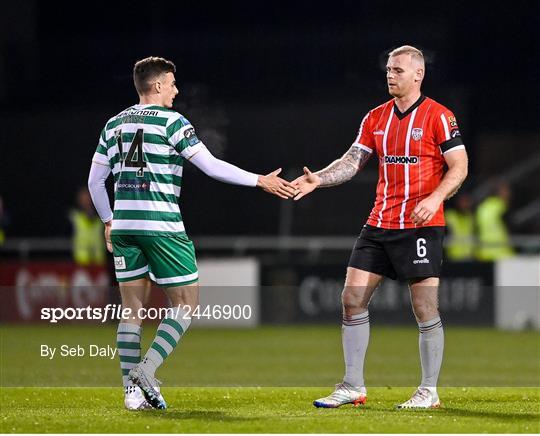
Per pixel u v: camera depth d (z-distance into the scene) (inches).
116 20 3378.4
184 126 955.3
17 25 3267.7
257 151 2945.4
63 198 2915.8
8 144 2938.0
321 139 2933.1
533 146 3093.0
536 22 3385.8
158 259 962.1
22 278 2534.5
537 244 2630.4
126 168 960.3
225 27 3430.1
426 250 984.3
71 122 2935.5
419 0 3361.2
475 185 2787.9
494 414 941.8
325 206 2760.8
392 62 987.3
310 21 3415.4
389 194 997.8
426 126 981.8
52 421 889.5
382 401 1075.3
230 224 2812.5
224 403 1061.8
